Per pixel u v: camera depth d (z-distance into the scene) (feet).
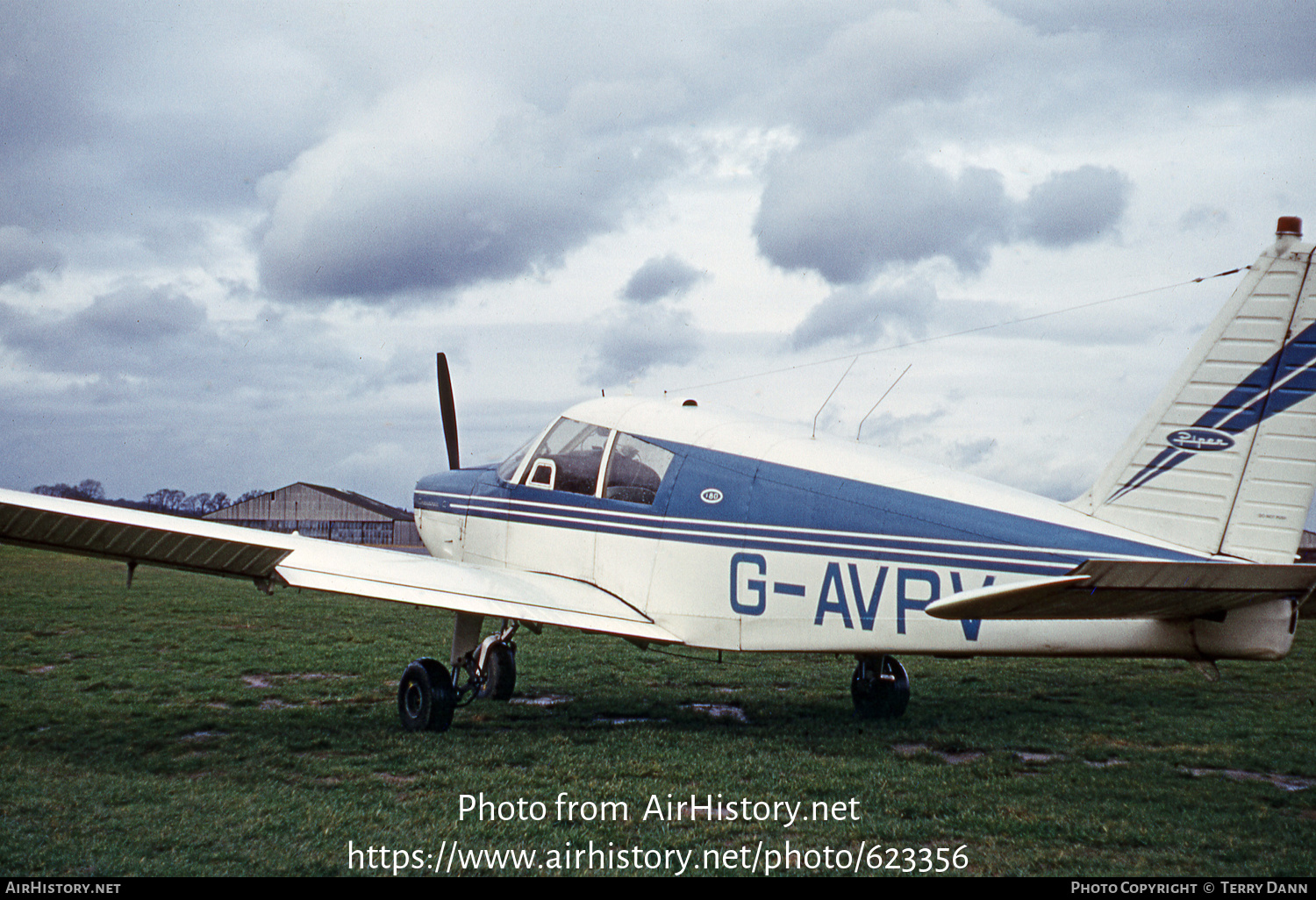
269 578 23.08
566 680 33.88
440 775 19.63
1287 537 19.26
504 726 25.34
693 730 25.11
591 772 20.03
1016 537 20.76
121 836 15.29
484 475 30.81
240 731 23.79
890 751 22.72
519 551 28.55
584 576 26.78
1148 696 31.58
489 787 18.74
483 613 23.00
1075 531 20.48
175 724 24.44
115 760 20.63
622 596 25.89
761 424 25.59
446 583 24.20
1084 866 14.83
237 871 13.93
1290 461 19.40
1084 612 18.08
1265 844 15.96
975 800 18.38
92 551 21.40
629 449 26.71
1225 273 20.27
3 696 28.17
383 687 30.68
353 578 23.41
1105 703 30.19
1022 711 28.53
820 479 23.27
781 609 23.29
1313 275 19.58
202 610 53.16
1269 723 26.86
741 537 24.00
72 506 20.53
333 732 23.89
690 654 40.70
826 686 32.86
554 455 28.50
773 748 22.75
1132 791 19.15
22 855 14.33
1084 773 20.76
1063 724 26.53
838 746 23.18
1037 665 38.86
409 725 24.30
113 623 46.47
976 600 16.84
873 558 22.20
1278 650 18.79
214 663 35.04
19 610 51.47
